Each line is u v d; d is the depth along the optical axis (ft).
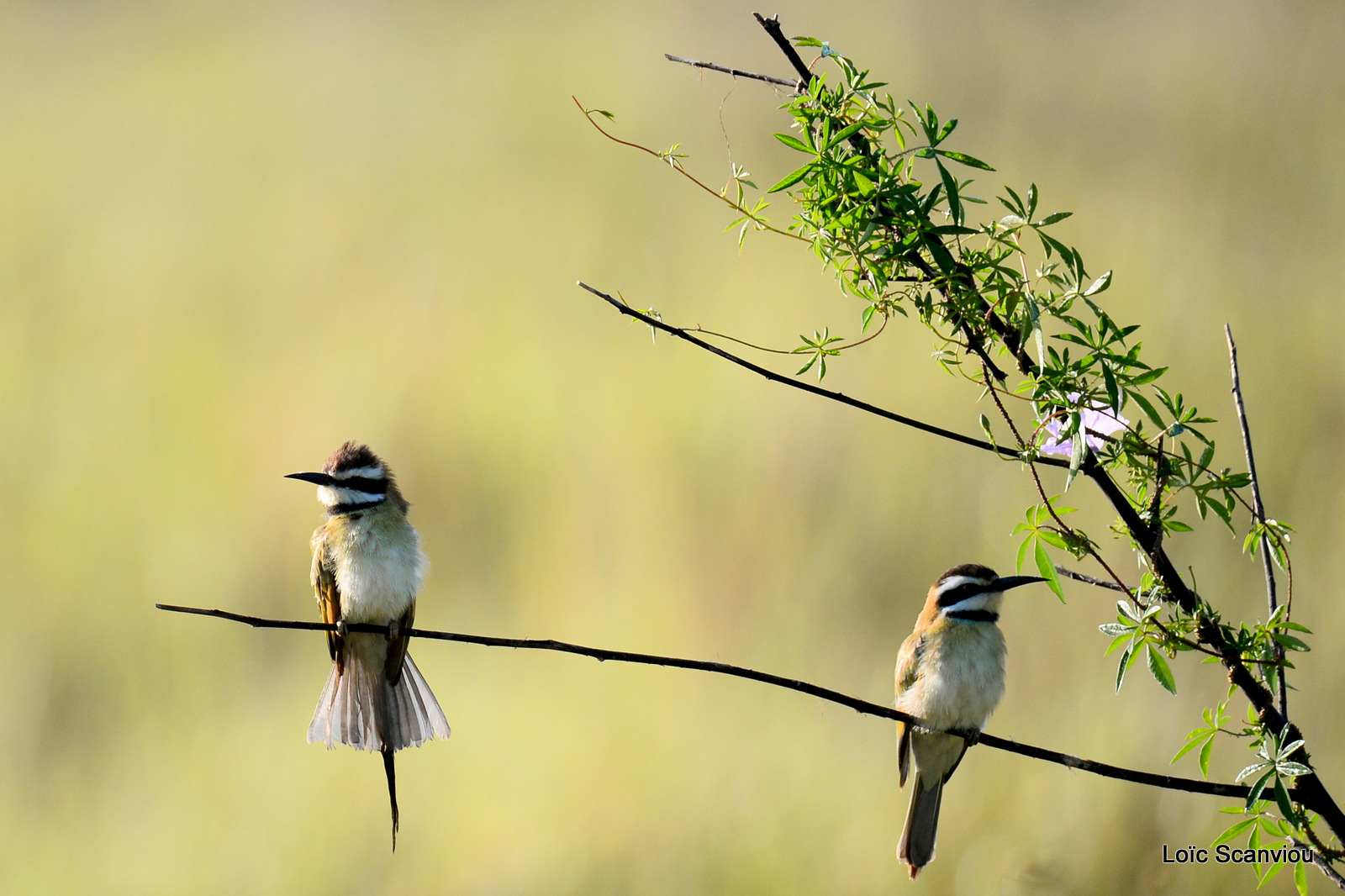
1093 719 36.14
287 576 46.50
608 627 42.65
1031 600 39.45
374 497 27.73
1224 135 59.77
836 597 42.88
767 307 52.16
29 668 43.73
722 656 41.75
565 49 78.48
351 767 39.47
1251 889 31.94
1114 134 62.59
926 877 34.19
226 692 43.62
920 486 44.80
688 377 50.52
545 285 57.52
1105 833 33.76
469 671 43.55
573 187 64.03
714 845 35.78
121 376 53.98
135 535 47.32
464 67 77.46
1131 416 34.86
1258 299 48.01
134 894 36.83
